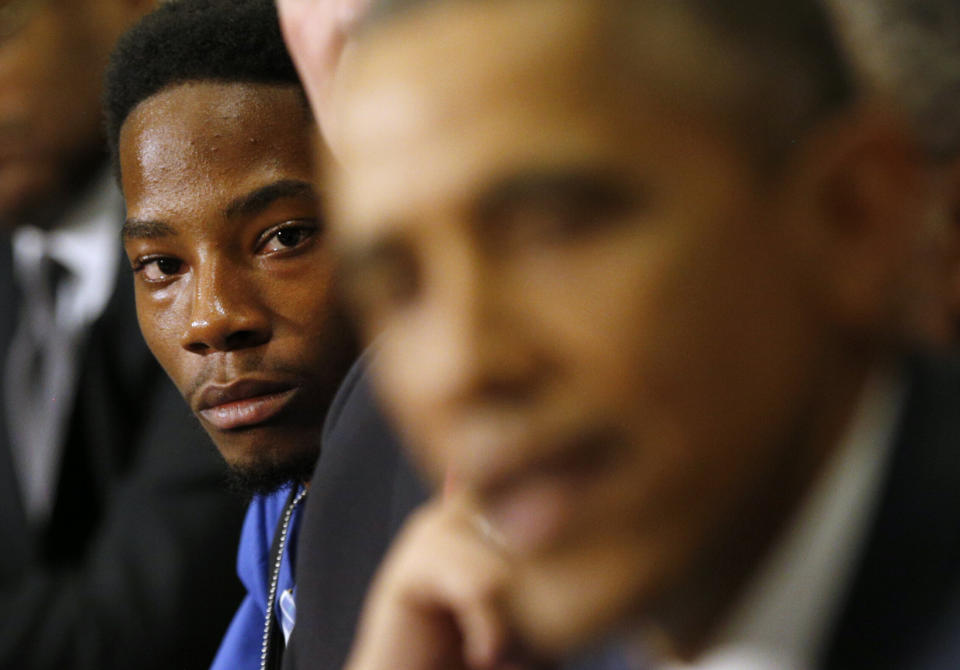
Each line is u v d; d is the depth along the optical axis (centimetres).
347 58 117
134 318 584
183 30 341
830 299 108
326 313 329
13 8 588
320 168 322
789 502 116
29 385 625
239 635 373
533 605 110
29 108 598
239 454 334
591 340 102
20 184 605
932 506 127
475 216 102
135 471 553
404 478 270
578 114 101
